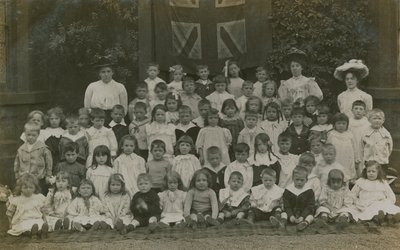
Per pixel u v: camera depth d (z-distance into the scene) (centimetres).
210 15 793
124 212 577
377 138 646
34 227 530
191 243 503
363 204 578
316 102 674
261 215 581
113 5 763
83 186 573
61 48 759
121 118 680
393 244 491
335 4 761
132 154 618
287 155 623
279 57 787
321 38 768
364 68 698
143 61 773
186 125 681
